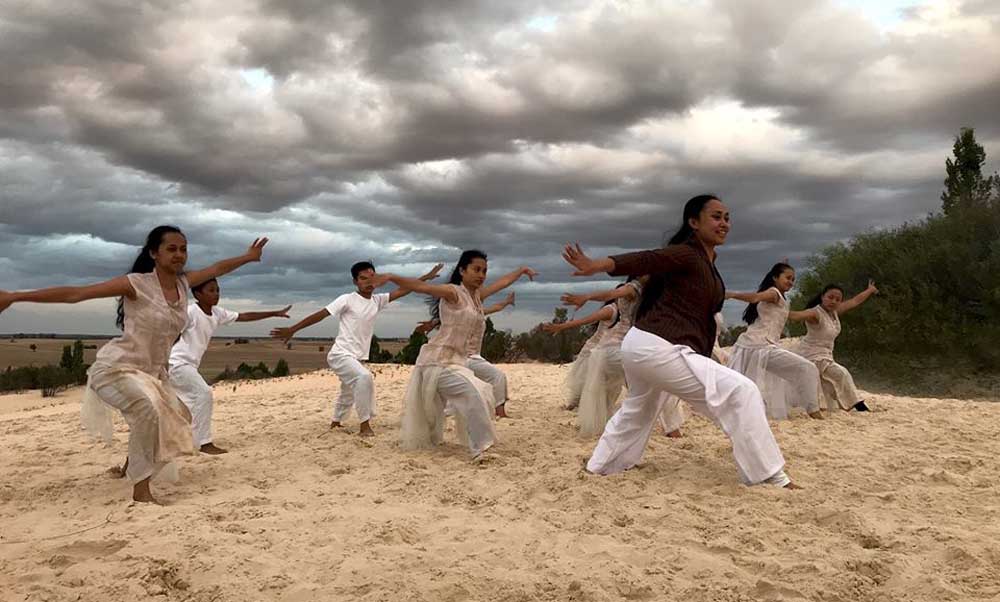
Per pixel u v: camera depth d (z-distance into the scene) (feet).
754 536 13.55
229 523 14.64
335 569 12.14
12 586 11.44
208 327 24.86
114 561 12.26
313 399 41.19
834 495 16.69
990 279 49.88
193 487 18.71
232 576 11.80
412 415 23.20
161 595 11.17
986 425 27.55
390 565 12.25
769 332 29.96
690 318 18.03
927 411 31.81
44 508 17.08
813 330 31.78
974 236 53.62
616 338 25.85
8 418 40.27
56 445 26.76
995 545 12.77
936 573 11.84
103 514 16.15
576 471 19.01
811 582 11.51
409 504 16.57
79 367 147.95
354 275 27.73
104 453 24.63
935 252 53.36
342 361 26.94
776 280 30.04
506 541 13.62
